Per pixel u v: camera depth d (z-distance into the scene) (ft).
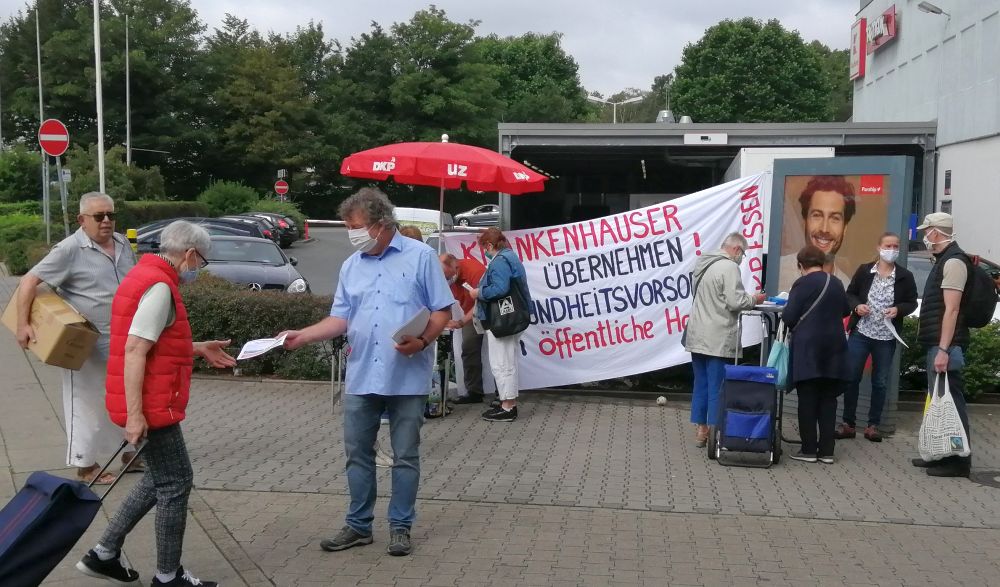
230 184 168.96
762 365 27.48
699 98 193.67
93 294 20.49
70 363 18.69
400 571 16.56
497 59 266.57
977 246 62.59
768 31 193.98
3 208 124.67
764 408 23.77
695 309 25.21
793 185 29.78
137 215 127.54
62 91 185.16
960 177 66.69
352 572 16.47
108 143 192.24
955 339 23.25
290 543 17.85
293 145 203.31
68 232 61.36
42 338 18.72
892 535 19.11
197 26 203.00
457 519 19.53
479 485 21.95
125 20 189.67
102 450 21.02
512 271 27.78
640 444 26.21
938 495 21.98
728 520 19.88
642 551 17.85
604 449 25.55
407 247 17.31
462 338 30.91
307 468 22.81
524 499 20.93
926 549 18.29
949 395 23.18
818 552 17.99
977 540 18.89
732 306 24.49
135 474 21.81
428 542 18.10
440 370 29.17
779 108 191.52
